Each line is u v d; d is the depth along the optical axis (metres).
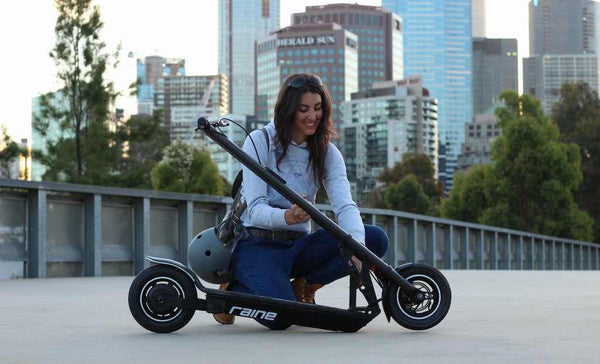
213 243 4.59
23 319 5.30
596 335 4.43
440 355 3.69
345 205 4.65
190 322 4.99
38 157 25.19
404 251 16.91
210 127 4.29
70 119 25.36
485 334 4.44
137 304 4.39
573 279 11.26
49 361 3.55
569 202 53.25
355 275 4.45
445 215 57.25
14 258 10.06
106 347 3.95
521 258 26.69
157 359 3.58
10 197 10.06
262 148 4.63
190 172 52.00
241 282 4.54
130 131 26.02
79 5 25.27
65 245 10.64
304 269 4.68
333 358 3.59
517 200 53.41
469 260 21.34
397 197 82.25
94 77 25.22
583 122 67.75
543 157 52.00
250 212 4.50
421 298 4.46
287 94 4.62
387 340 4.17
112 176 25.56
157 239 11.82
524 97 53.50
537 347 3.95
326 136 4.68
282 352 3.77
